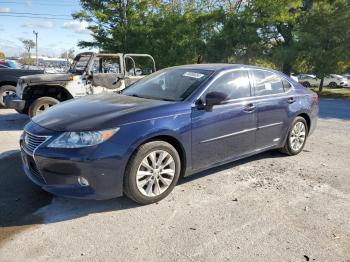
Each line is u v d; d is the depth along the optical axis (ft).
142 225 11.83
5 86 35.14
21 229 11.44
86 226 11.71
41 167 12.26
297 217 12.67
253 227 11.87
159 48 76.38
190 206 13.30
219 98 13.97
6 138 23.59
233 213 12.84
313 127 21.33
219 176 16.49
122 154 12.21
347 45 66.80
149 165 13.10
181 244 10.75
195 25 77.92
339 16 66.64
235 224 12.04
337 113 42.60
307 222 12.33
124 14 79.92
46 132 12.41
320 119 36.55
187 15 77.71
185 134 13.88
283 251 10.53
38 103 27.30
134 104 13.99
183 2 90.84
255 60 76.28
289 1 73.31
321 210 13.29
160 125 13.08
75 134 11.99
